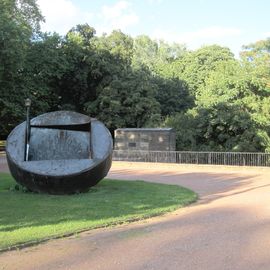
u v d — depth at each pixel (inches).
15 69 1455.5
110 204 489.7
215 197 582.6
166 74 2519.7
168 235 357.7
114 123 1635.1
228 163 1124.5
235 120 1290.6
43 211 441.1
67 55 1710.1
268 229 377.4
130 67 1871.3
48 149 607.5
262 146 1269.7
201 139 1359.5
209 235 356.8
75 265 277.9
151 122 1585.9
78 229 367.9
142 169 1043.3
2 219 401.1
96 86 1750.7
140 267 273.4
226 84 1403.8
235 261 284.8
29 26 1577.3
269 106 1343.5
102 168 566.9
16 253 303.6
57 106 1803.6
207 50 2684.5
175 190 622.2
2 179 722.2
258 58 1476.4
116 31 2160.4
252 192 633.6
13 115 1566.2
